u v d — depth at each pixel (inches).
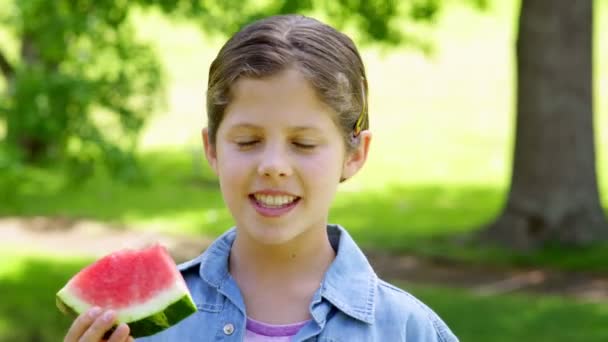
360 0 544.4
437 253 621.0
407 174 934.4
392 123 1103.0
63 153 421.1
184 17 443.5
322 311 106.7
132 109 416.5
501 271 583.8
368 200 837.2
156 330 102.0
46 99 390.6
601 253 594.6
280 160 99.6
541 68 609.3
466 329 406.6
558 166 615.5
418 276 580.1
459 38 1352.1
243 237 109.4
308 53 101.1
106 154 404.8
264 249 108.0
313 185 101.3
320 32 104.1
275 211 101.2
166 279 103.0
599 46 1258.6
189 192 860.6
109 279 103.5
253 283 108.9
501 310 440.1
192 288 112.5
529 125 619.5
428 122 1101.7
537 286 551.8
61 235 701.9
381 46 571.5
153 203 816.3
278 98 99.8
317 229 108.1
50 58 418.6
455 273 584.4
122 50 411.5
